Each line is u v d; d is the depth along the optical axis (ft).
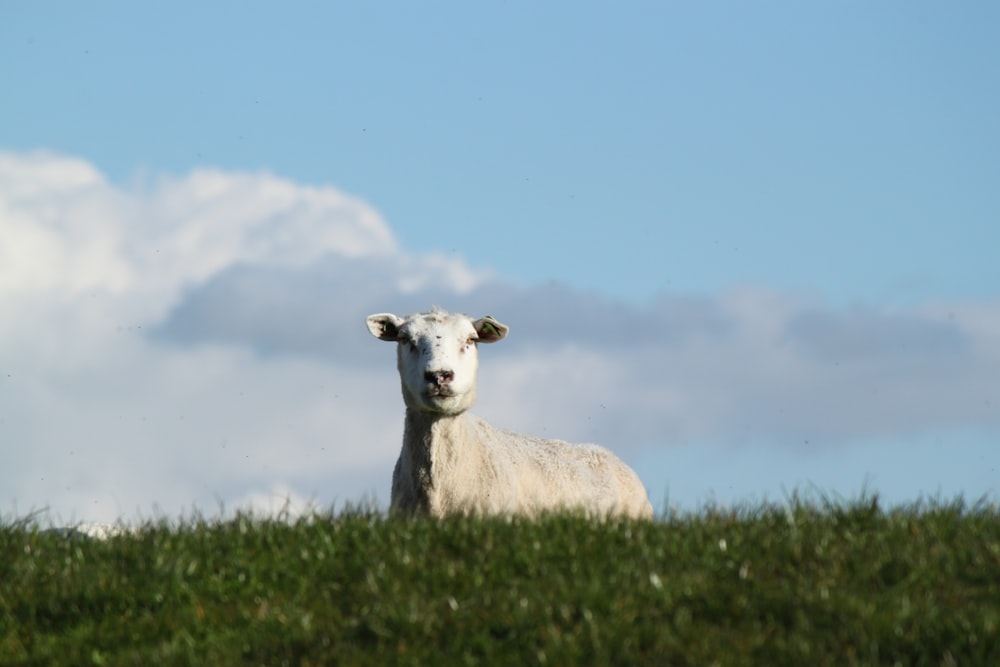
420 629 40.16
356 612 42.34
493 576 43.47
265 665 40.04
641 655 38.04
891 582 42.32
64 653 42.01
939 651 37.37
